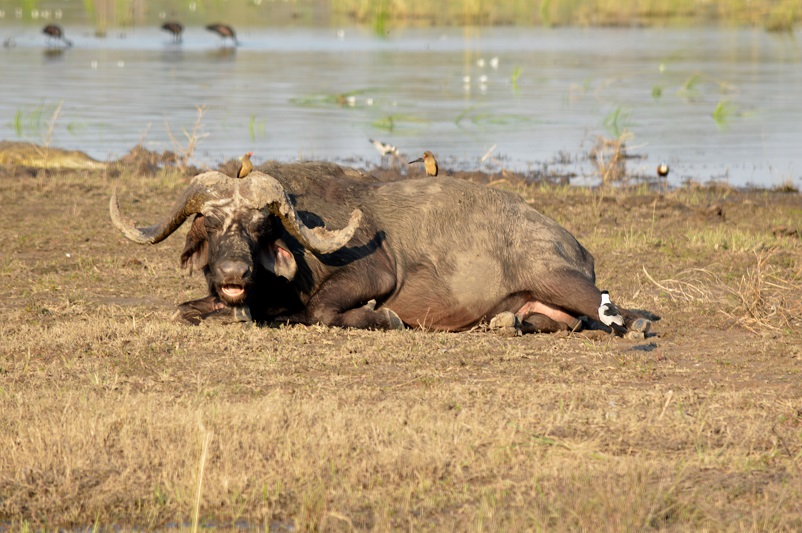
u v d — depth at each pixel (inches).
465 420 1030.4
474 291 1467.8
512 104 4109.3
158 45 6151.6
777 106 4131.4
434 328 1481.3
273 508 864.3
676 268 1897.1
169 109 3799.2
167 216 1366.9
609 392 1154.0
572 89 4463.6
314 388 1148.5
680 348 1376.7
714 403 1114.7
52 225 2149.4
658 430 1021.2
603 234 2203.5
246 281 1298.0
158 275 1765.5
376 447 959.6
